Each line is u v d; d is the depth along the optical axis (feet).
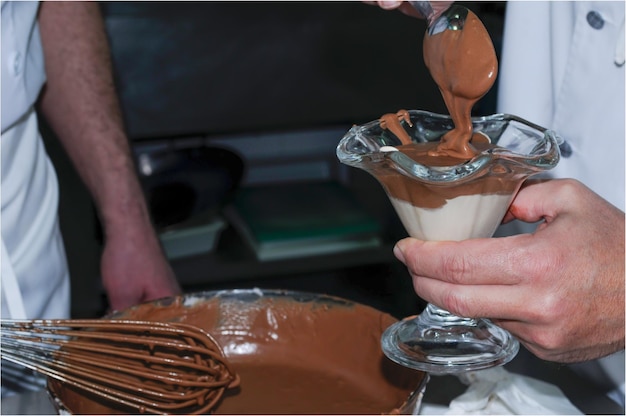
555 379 3.29
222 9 6.63
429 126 2.86
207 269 6.36
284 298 3.27
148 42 6.59
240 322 3.31
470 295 2.47
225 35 6.67
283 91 6.80
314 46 6.79
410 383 2.85
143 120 6.70
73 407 2.82
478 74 2.56
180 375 2.85
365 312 3.13
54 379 2.74
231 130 6.84
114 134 4.47
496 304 2.46
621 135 3.42
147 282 4.31
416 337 2.72
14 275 3.48
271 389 3.10
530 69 3.72
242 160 6.75
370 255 6.55
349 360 3.18
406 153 2.64
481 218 2.53
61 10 4.37
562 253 2.45
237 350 3.30
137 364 2.94
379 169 2.44
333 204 6.95
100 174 4.41
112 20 6.50
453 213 2.48
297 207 6.91
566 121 3.59
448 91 2.69
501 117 2.76
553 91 3.71
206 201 6.42
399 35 6.81
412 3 2.91
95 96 4.46
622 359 3.46
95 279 6.45
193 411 2.89
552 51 3.65
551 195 2.68
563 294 2.45
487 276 2.45
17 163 3.70
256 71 6.73
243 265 6.40
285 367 3.23
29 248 3.78
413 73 6.90
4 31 3.43
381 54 6.81
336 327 3.22
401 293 6.66
